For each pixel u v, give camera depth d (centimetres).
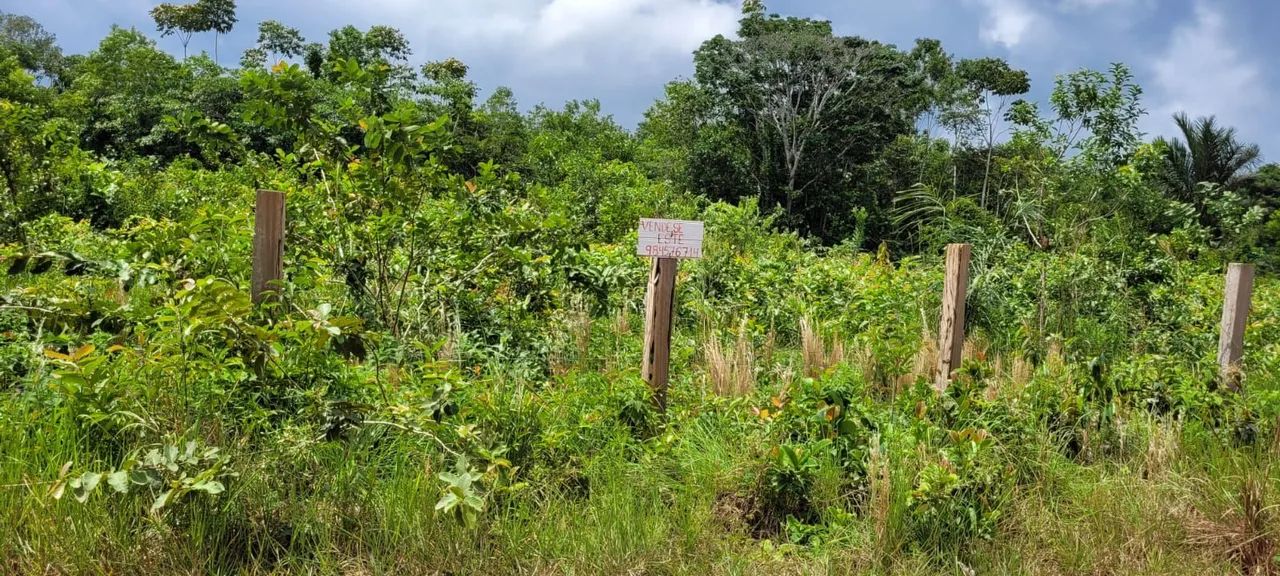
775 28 4397
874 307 829
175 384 392
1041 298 798
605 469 437
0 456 346
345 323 367
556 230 625
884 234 3594
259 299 429
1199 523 439
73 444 360
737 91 3750
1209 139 2689
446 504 329
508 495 397
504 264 609
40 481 332
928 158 3822
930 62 4422
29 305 400
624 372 525
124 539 330
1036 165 998
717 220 1623
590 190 2177
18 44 5581
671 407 535
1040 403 536
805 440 472
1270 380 661
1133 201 980
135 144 2997
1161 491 461
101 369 373
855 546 407
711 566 385
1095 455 509
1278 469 473
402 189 552
